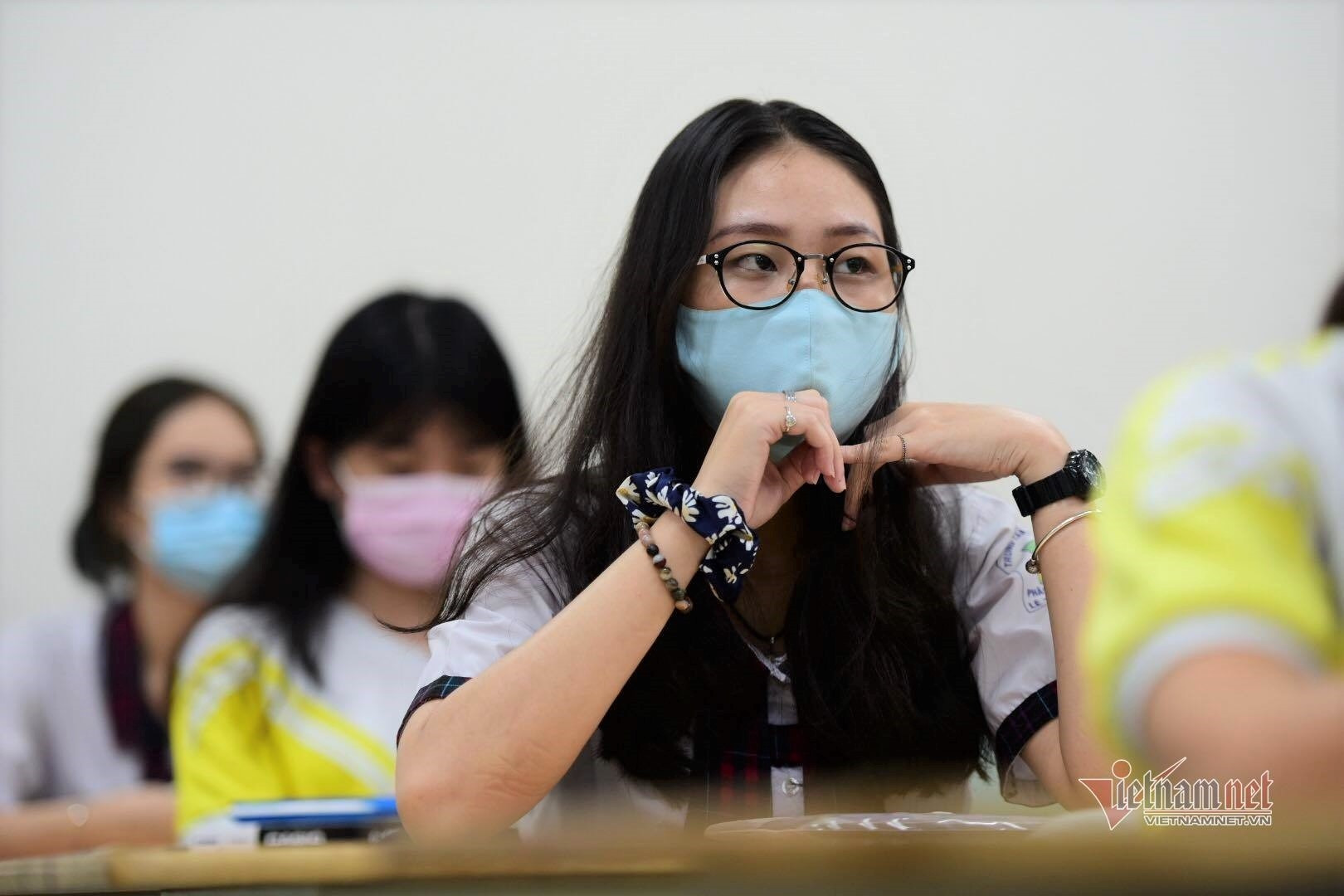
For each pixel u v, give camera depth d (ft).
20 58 36.37
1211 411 6.83
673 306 15.42
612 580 13.82
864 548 15.62
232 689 22.71
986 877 7.22
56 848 24.68
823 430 14.38
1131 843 6.70
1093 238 30.76
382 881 9.25
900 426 15.67
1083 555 14.85
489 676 13.70
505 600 15.46
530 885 8.61
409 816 13.51
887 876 7.50
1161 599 6.33
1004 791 16.14
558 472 16.44
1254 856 6.39
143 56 36.19
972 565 16.76
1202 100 30.83
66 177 36.35
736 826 10.66
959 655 16.30
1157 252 30.63
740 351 15.21
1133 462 7.00
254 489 30.83
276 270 35.58
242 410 31.42
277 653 22.88
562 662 13.46
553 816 16.12
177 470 30.25
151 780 29.30
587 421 16.10
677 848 8.18
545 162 34.19
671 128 33.37
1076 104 31.09
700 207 15.28
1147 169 30.81
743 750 15.72
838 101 31.99
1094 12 31.07
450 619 15.79
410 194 34.96
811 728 15.52
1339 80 30.48
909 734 15.55
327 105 35.47
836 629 15.57
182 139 36.06
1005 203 30.99
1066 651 14.62
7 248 36.24
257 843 14.30
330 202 35.40
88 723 29.45
